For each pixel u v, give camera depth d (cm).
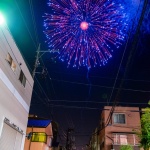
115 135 2836
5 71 1181
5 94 1191
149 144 1405
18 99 1442
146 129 1441
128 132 2862
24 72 1548
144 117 1495
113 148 2723
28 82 1667
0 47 1097
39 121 2689
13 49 1298
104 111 3088
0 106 1122
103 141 3073
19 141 1553
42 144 2456
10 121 1274
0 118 1130
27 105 1697
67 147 4012
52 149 3484
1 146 1205
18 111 1463
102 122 3297
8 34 1196
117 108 3053
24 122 1647
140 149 2688
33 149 2427
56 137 3903
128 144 2641
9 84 1252
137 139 2775
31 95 1808
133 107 3073
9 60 1246
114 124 2958
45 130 2539
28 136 1805
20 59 1445
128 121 2969
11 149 1392
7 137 1291
